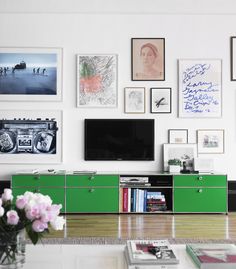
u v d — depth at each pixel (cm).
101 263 147
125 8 469
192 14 488
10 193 141
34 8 468
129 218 427
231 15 491
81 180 447
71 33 486
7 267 135
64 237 338
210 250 153
